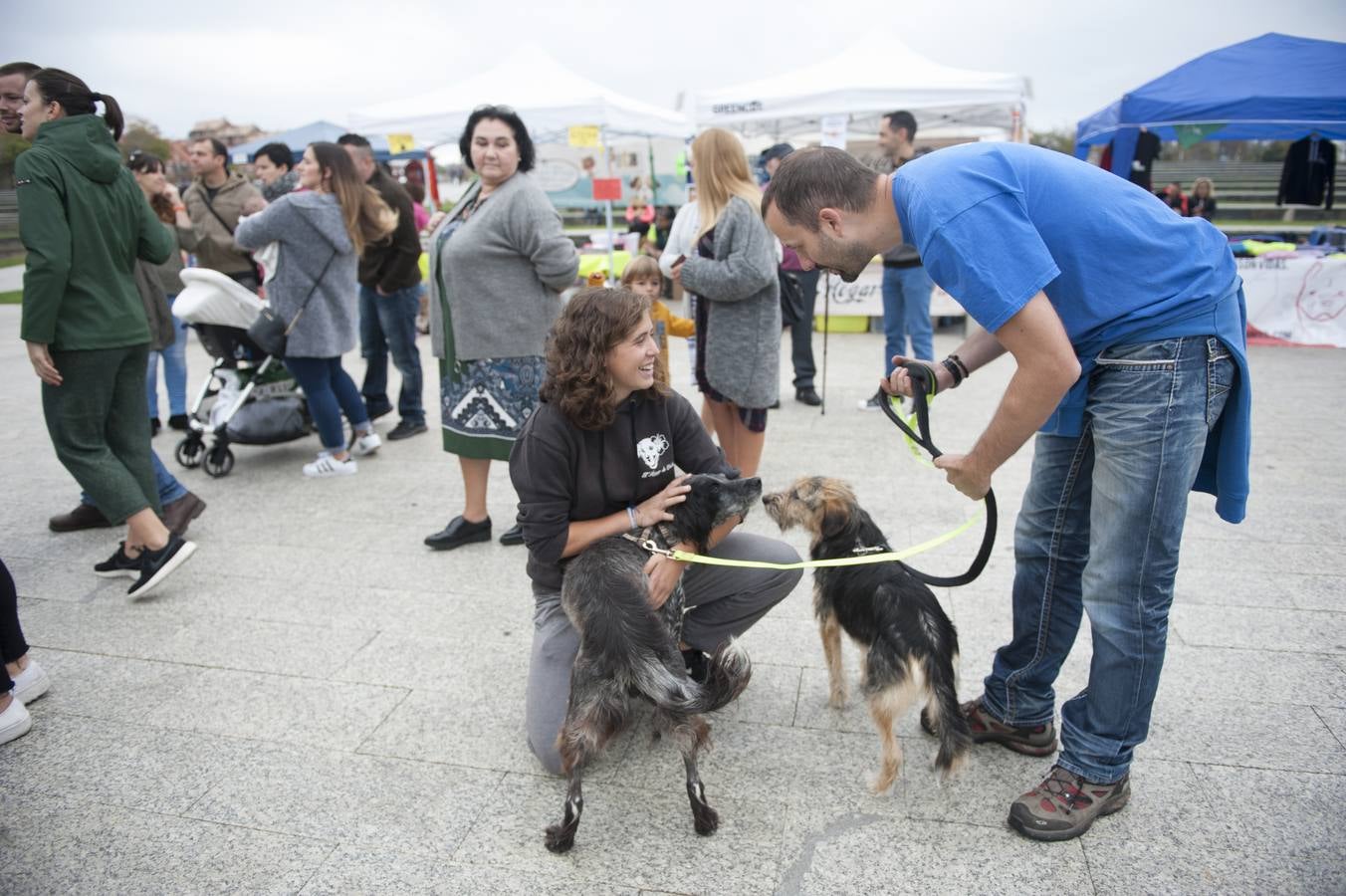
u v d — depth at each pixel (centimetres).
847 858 227
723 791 255
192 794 259
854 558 267
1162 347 201
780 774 262
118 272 366
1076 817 230
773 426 631
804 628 350
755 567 286
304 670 327
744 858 229
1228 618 341
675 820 244
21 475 555
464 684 316
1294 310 897
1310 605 350
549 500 252
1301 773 253
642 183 1959
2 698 284
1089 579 221
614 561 242
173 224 641
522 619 364
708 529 252
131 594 374
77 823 247
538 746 257
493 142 388
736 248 400
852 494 284
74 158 342
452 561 422
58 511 492
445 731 288
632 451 261
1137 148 1109
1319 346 876
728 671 230
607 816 246
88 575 410
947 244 192
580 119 1034
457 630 355
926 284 640
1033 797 235
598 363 238
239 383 560
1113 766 230
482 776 265
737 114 1041
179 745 283
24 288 334
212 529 468
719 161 408
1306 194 1112
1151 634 216
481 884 222
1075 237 200
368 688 314
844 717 290
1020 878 219
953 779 240
